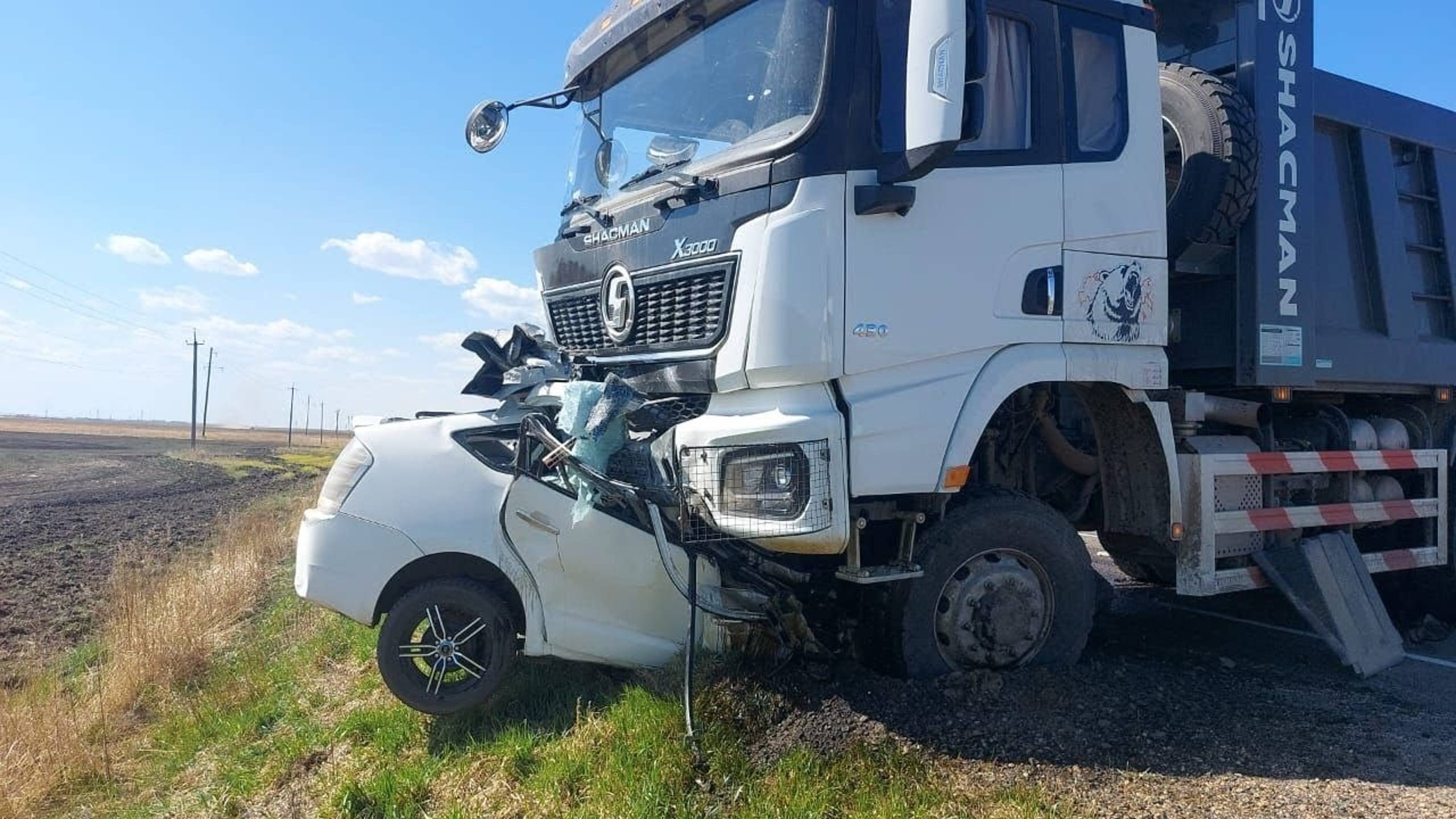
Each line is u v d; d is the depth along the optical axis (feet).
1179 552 17.40
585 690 16.61
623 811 12.55
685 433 14.71
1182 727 14.48
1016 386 14.69
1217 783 12.84
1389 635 19.15
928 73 12.55
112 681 22.57
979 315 14.51
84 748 18.81
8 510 78.43
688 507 14.62
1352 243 20.70
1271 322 18.10
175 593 28.73
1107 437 17.25
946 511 15.42
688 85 16.14
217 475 121.90
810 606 16.28
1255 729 14.71
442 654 16.11
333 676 20.71
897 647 14.96
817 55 13.84
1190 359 19.04
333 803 14.58
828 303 13.37
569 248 18.26
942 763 13.03
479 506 16.26
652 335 15.66
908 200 13.48
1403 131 21.68
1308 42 18.89
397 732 16.51
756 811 12.12
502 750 15.12
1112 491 17.42
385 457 16.51
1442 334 22.45
